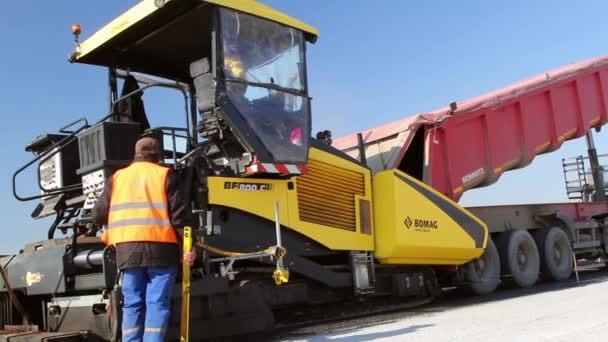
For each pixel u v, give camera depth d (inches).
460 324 237.6
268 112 230.2
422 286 320.8
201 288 210.4
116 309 192.4
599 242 503.2
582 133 472.4
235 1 225.1
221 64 217.8
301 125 242.4
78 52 253.1
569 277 457.1
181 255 178.1
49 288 217.5
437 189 363.9
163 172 169.2
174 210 165.9
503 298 345.7
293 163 234.5
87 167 217.2
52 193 235.8
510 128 420.5
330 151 270.8
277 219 218.1
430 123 358.3
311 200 255.1
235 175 228.8
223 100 215.8
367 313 306.7
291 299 248.1
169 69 282.0
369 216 285.4
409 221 291.9
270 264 241.9
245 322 223.1
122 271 168.4
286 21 243.6
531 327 218.7
